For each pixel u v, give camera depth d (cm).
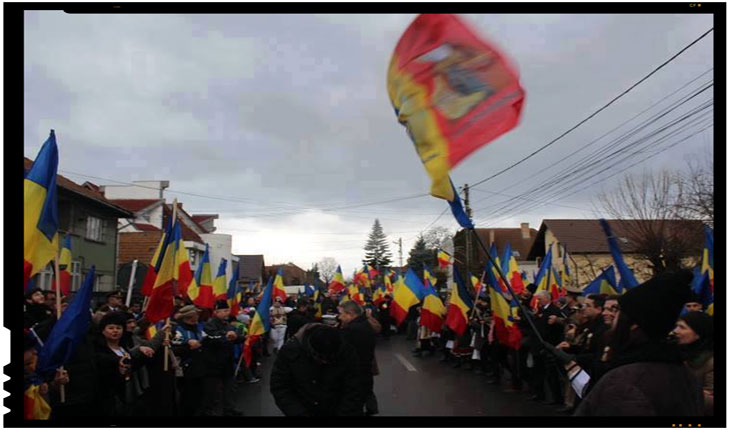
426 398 948
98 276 2650
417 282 1647
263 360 1499
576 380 488
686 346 409
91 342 541
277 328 1586
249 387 1079
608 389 312
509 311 912
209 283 1123
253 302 1666
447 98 422
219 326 757
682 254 1981
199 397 727
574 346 768
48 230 482
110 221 2819
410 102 429
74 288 2356
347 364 435
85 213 2516
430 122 422
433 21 420
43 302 670
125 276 1064
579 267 3675
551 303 899
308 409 427
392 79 436
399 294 1641
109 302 877
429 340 1619
